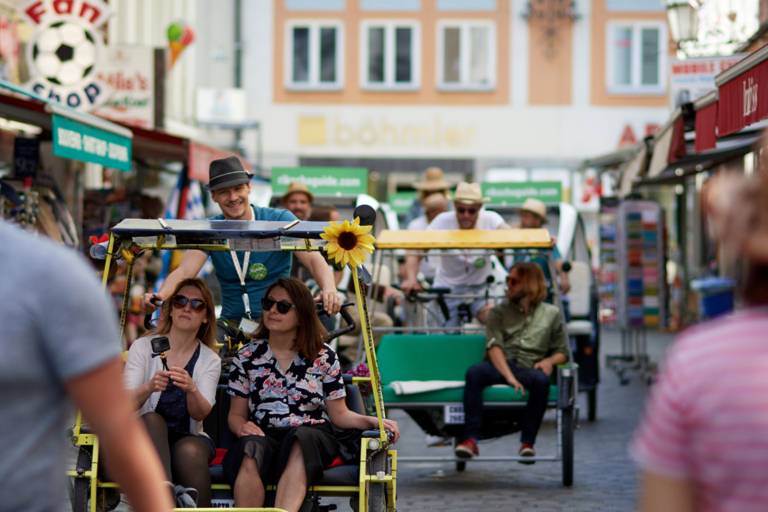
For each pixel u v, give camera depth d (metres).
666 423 3.73
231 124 42.41
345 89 52.44
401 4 52.47
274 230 8.80
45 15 20.64
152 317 9.74
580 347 18.03
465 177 52.78
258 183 31.77
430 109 52.62
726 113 12.68
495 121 52.59
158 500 4.14
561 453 12.91
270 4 52.03
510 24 52.47
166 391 8.90
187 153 19.97
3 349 3.84
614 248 30.53
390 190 52.91
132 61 22.86
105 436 3.99
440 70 52.59
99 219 21.33
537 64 52.47
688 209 37.00
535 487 12.98
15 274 3.87
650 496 3.77
